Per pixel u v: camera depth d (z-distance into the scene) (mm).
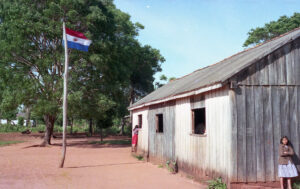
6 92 21062
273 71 7652
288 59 7789
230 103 7293
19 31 19078
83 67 20797
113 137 39219
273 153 7375
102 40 21359
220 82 7215
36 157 15766
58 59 19938
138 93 44844
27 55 20625
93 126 48094
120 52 25016
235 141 7180
